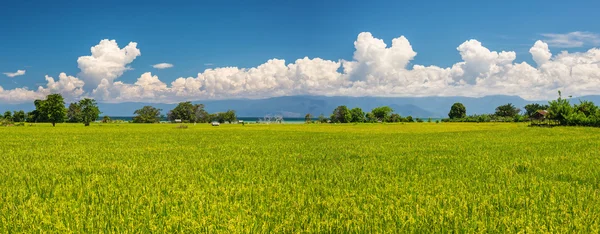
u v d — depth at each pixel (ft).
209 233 22.49
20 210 26.91
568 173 45.24
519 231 22.22
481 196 31.58
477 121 461.37
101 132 181.78
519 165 53.42
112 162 59.93
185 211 26.66
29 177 42.42
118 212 26.55
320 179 42.27
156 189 35.19
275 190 35.32
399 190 34.60
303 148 88.12
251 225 23.56
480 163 56.59
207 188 35.94
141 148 88.48
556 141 106.11
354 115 545.85
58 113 323.37
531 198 30.86
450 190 34.24
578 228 22.90
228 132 186.50
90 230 22.84
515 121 417.08
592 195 31.50
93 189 35.99
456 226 23.17
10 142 108.37
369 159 63.87
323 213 26.58
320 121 542.57
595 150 77.25
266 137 139.33
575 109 263.70
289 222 24.17
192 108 629.92
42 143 104.99
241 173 46.88
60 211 26.86
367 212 26.61
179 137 138.21
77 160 62.64
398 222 23.90
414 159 63.21
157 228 23.22
